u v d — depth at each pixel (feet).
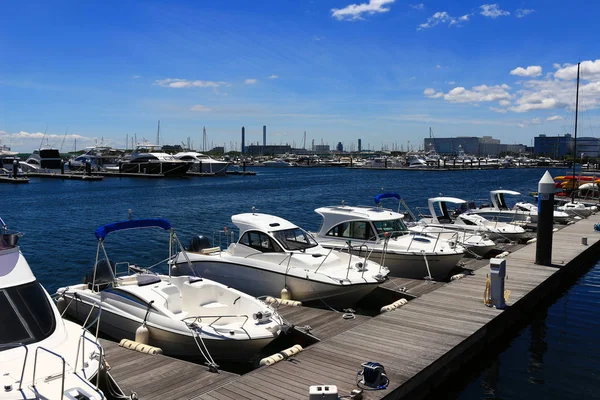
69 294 42.29
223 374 29.17
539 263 58.75
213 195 192.13
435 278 56.59
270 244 49.29
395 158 576.20
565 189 141.90
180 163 320.29
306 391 26.45
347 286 44.11
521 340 41.32
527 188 228.84
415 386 28.68
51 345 25.03
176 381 28.17
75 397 21.40
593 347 39.91
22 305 25.73
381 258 56.39
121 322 37.83
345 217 59.88
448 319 38.86
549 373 35.19
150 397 26.17
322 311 42.75
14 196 189.06
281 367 29.68
